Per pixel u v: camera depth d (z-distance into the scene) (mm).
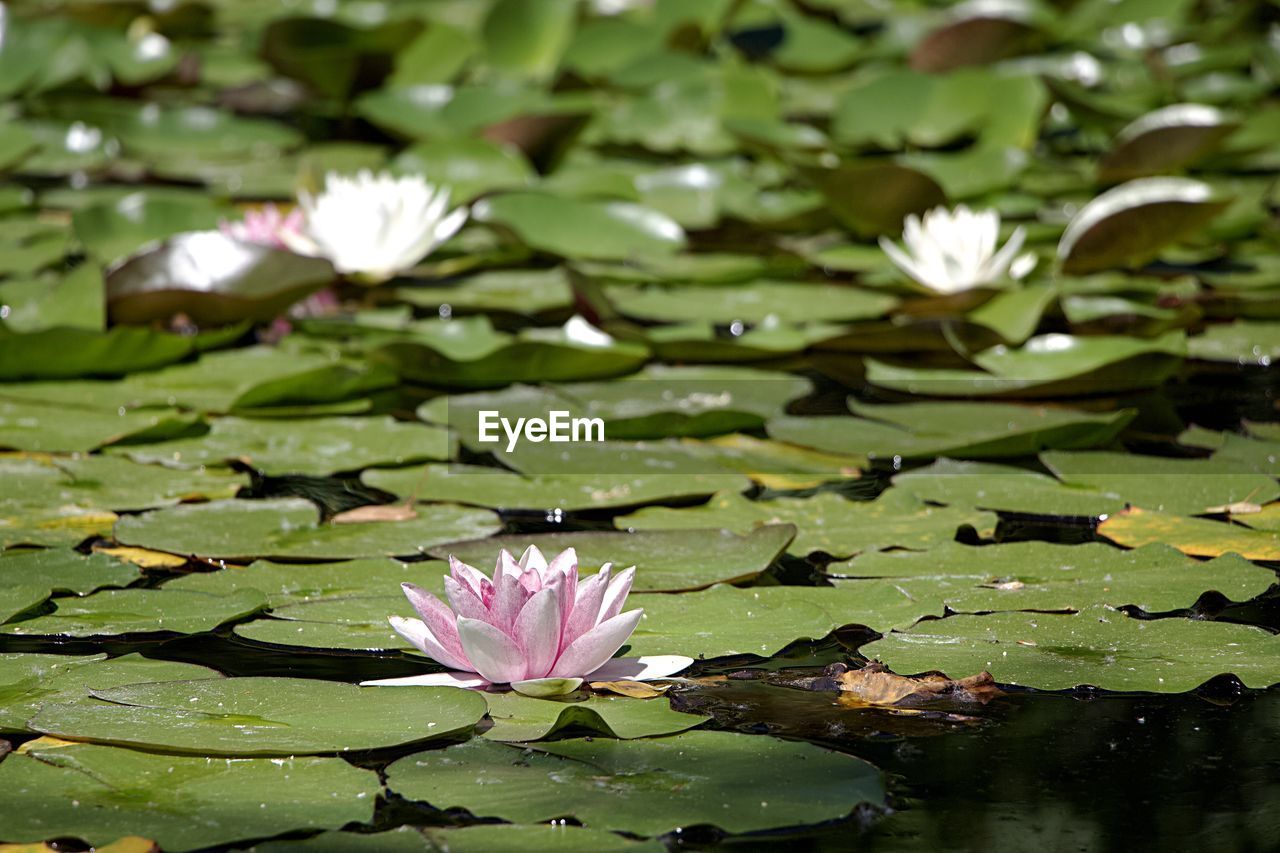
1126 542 3518
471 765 2299
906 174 6453
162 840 2033
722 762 2318
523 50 10602
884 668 2771
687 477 4055
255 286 5344
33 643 2871
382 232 5914
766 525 3516
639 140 8984
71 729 2396
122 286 5281
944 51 10008
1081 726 2557
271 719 2453
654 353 5434
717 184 7859
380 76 9250
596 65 10477
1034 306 5422
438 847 2027
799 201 7398
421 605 2684
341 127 9547
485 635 2570
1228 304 5918
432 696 2549
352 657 2830
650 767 2295
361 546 3453
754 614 3023
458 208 6996
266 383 4574
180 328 5602
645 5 12289
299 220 6094
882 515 3727
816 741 2479
